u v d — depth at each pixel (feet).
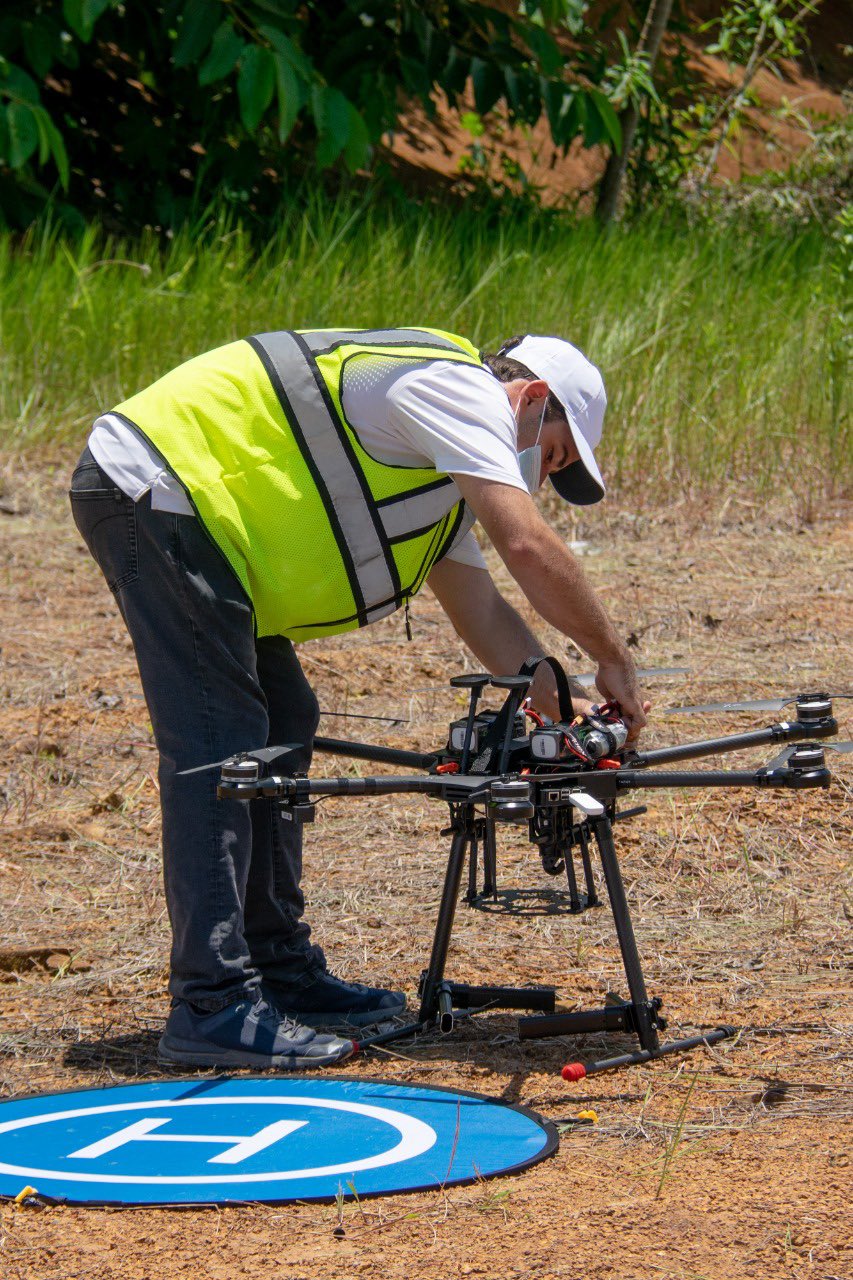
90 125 172.04
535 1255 28.63
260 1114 36.37
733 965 45.98
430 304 133.49
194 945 39.83
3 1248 30.01
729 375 128.36
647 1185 31.71
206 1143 34.65
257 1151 34.06
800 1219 29.78
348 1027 42.75
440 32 162.91
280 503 38.73
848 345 130.21
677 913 50.62
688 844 56.49
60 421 121.19
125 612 39.65
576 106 164.96
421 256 142.72
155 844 58.85
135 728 72.49
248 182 164.66
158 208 161.27
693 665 79.92
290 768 41.98
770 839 56.75
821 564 102.17
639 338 129.80
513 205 173.99
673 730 69.31
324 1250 29.32
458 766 38.19
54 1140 35.14
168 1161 33.68
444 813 61.87
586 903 40.04
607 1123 35.45
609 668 38.32
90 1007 44.55
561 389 39.22
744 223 187.21
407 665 81.71
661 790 62.64
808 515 113.80
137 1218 31.12
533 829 37.83
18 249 144.25
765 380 129.49
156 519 38.73
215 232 150.61
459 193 190.70
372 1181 32.24
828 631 86.12
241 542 38.91
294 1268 28.60
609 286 138.51
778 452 121.70
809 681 76.48
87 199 169.48
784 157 238.48
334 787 35.68
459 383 37.65
